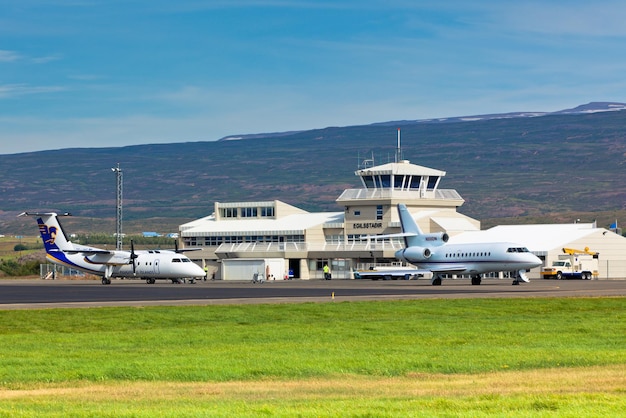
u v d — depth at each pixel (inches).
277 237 7377.0
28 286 5152.6
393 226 6998.0
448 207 7391.7
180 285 5206.7
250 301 3161.9
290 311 2682.1
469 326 2219.5
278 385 1349.7
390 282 5639.8
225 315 2571.4
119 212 6963.6
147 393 1283.2
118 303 3102.9
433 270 4822.8
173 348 1807.3
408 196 7170.3
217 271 7490.2
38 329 2300.7
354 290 4111.7
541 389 1273.4
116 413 1095.0
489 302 2992.1
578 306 2832.2
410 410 1098.1
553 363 1547.7
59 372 1476.4
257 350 1752.0
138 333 2116.1
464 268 4749.0
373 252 6742.1
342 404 1152.2
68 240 5777.6
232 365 1533.0
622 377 1381.6
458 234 6953.7
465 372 1469.0
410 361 1567.4
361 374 1451.8
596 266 6422.2
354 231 7224.4
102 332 2193.7
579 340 1899.6
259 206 7844.5
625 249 6835.6
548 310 2719.0
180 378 1423.5
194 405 1167.0
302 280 6520.7
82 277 7199.8
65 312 2684.5
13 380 1411.2
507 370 1482.5
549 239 6589.6
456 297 3307.1
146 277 5639.8
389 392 1273.4
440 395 1235.2
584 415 1051.3
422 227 6963.6
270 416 1061.8
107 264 5600.4
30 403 1198.9
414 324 2272.4
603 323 2293.3
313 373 1459.2
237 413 1083.3
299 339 1952.5
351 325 2266.2
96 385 1365.7
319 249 7052.2
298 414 1071.0
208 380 1406.3
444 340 1910.7
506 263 4633.4
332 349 1760.6
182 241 7765.8
